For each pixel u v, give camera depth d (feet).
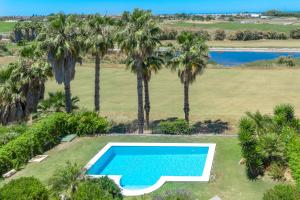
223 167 84.79
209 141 102.12
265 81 218.18
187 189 75.00
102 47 131.54
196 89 201.98
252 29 588.50
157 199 65.05
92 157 94.22
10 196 60.64
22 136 95.35
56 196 64.59
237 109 159.74
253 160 78.07
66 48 116.88
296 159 71.00
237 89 199.00
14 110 124.98
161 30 120.67
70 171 68.49
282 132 80.69
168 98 184.03
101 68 273.33
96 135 111.34
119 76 244.83
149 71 129.39
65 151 99.19
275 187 62.85
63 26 118.62
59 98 127.85
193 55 124.57
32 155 95.25
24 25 494.18
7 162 86.69
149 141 104.42
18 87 124.47
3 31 649.20
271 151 78.59
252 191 73.51
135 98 186.19
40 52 126.31
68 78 121.39
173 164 93.20
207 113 154.92
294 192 60.49
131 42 116.47
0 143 99.14
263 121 85.25
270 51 412.16
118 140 106.32
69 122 109.81
